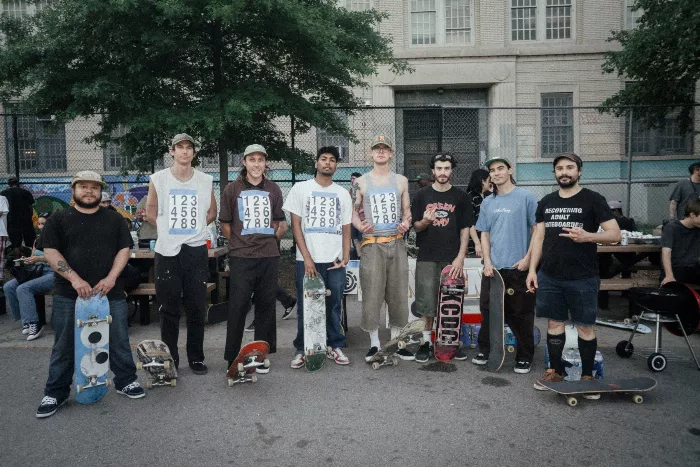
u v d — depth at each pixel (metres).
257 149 4.45
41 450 3.20
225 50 8.91
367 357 4.86
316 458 3.07
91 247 3.83
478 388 4.17
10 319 6.65
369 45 9.23
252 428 3.48
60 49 7.43
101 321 3.84
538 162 17.20
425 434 3.36
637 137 16.75
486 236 4.71
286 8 7.22
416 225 4.81
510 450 3.13
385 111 16.33
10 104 8.41
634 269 6.86
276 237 4.64
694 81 11.16
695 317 4.52
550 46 17.06
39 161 14.75
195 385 4.29
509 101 17.16
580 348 4.11
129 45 7.65
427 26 17.36
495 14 17.20
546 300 4.08
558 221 4.01
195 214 4.50
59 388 3.83
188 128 7.96
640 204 16.55
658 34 10.48
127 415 3.71
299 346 4.80
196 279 4.51
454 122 16.98
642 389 3.80
